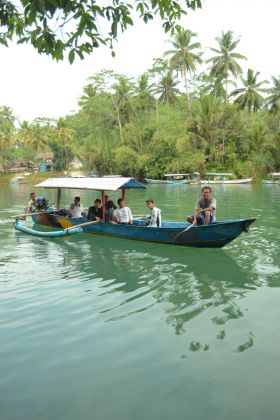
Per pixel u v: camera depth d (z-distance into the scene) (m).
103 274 8.59
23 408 3.97
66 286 7.77
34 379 4.49
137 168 49.34
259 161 42.50
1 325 5.95
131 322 5.98
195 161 44.38
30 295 7.26
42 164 74.25
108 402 4.04
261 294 7.11
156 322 5.97
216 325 5.82
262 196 26.02
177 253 10.27
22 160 74.94
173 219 16.86
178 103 52.38
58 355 5.01
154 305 6.70
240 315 6.17
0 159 64.44
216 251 10.37
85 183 13.74
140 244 11.39
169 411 3.87
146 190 34.88
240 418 3.73
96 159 55.97
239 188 33.97
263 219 15.73
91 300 6.96
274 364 4.67
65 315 6.30
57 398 4.13
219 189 33.41
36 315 6.31
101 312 6.40
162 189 35.38
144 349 5.12
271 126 53.88
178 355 4.94
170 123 48.44
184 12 4.92
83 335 5.56
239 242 11.30
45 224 15.29
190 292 7.34
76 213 14.16
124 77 49.78
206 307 6.56
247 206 20.62
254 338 5.36
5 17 4.14
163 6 4.72
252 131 45.97
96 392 4.21
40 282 8.05
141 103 50.09
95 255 10.27
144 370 4.62
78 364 4.79
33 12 3.57
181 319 6.07
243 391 4.16
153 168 48.28
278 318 6.00
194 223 10.38
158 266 9.15
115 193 32.81
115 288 7.62
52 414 3.87
